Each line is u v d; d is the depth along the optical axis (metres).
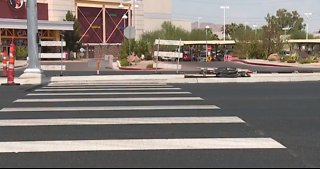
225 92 14.65
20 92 14.72
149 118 9.28
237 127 8.35
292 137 7.52
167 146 6.86
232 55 70.25
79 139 7.36
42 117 9.47
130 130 8.07
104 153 6.47
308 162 5.98
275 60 52.41
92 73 27.14
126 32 30.98
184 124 8.62
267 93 14.41
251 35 60.47
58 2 69.19
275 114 9.95
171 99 12.49
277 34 58.25
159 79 20.25
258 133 7.82
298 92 14.80
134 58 43.19
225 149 6.69
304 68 38.06
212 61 58.47
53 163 5.96
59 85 17.81
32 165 5.87
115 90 15.27
